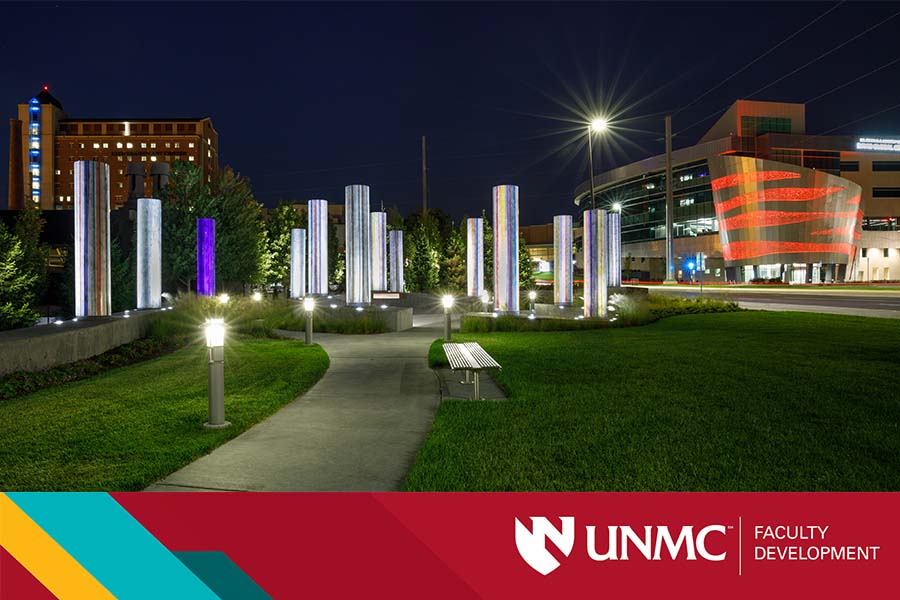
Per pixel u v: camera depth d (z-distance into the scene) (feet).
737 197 277.64
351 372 37.76
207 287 89.15
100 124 418.10
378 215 110.73
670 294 154.10
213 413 23.76
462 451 20.25
